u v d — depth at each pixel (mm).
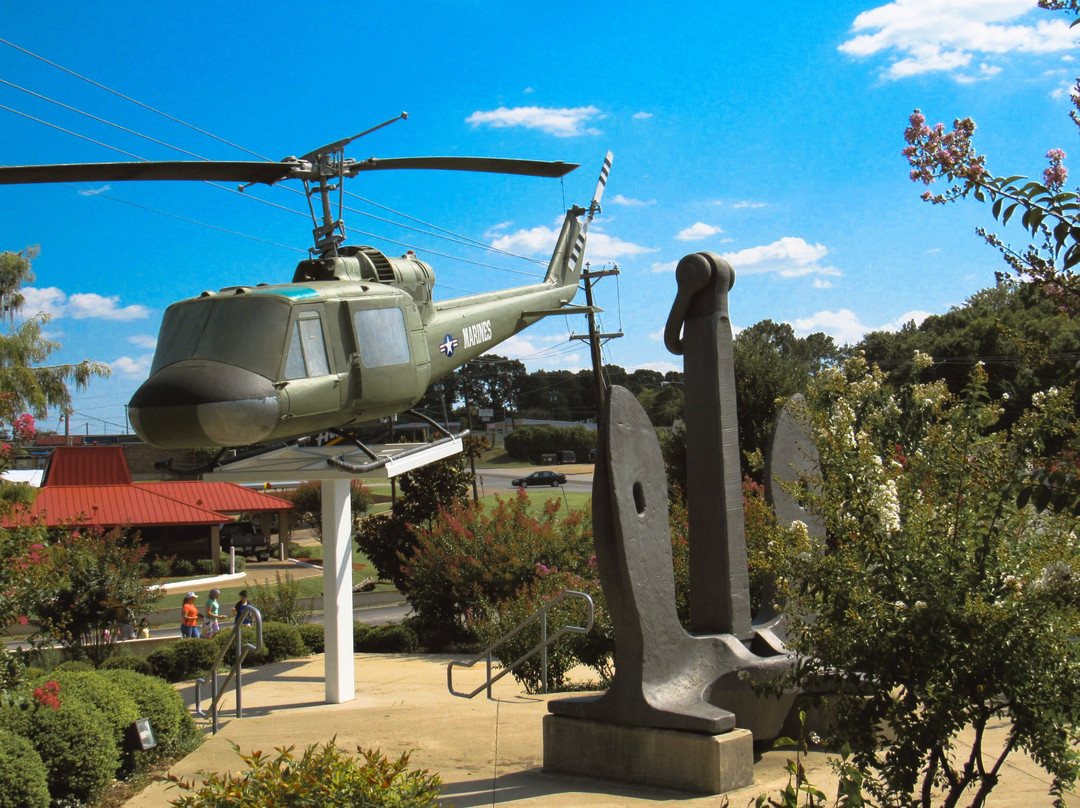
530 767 6777
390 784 3838
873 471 4465
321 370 11523
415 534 21172
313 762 3988
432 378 14062
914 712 4254
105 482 40188
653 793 5863
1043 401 3889
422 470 23469
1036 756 3916
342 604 13016
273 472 12477
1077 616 3783
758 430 22969
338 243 13102
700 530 7000
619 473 6223
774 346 24562
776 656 6801
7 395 7512
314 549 46688
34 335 23875
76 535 16250
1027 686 3826
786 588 4492
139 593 18188
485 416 110875
